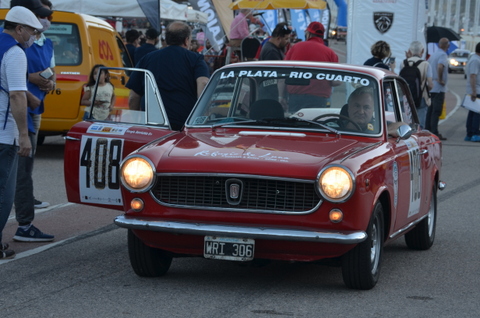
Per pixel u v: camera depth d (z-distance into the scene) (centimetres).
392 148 655
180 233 575
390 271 693
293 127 664
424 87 1608
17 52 656
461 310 566
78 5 1622
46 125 1345
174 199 588
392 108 720
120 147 670
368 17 1934
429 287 635
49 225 871
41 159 1401
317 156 588
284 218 566
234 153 591
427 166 769
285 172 564
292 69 702
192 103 849
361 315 544
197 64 844
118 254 731
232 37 1775
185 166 580
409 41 1928
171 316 530
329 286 624
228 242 573
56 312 538
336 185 555
